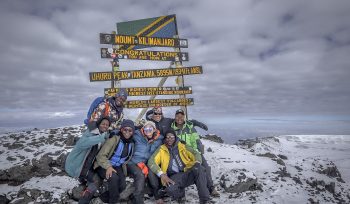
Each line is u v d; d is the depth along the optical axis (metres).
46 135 10.77
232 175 6.98
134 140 5.90
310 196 7.00
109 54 11.03
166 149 5.98
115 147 5.54
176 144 6.05
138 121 11.13
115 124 6.47
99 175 5.53
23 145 9.55
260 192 6.73
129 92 11.27
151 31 12.21
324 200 7.08
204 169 5.77
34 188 6.12
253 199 6.25
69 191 6.16
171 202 5.97
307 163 10.52
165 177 5.57
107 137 5.31
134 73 11.41
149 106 11.54
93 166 5.52
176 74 12.05
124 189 5.60
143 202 5.52
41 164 7.25
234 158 9.35
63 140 9.96
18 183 6.86
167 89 11.96
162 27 12.42
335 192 8.62
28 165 7.17
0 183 6.85
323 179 8.73
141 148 5.87
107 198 5.64
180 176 5.80
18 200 5.66
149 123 6.02
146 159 5.91
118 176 5.44
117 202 5.90
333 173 10.43
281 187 7.21
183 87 12.22
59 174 7.20
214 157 9.18
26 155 8.37
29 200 5.76
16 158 8.11
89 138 5.11
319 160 10.93
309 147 21.22
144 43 11.77
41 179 6.89
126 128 5.61
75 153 5.21
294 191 7.08
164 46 12.20
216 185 7.03
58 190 6.11
